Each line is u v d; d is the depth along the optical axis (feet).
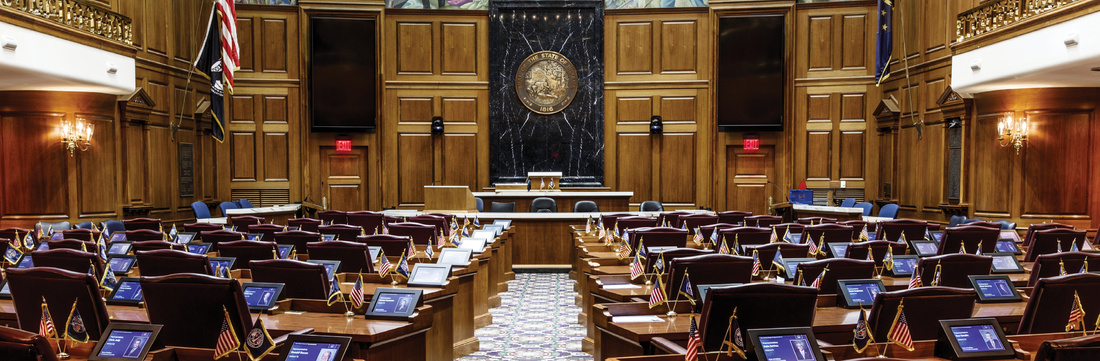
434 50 49.47
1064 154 33.06
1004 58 30.55
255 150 48.24
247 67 48.14
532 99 49.70
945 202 38.34
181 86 43.14
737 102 48.14
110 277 13.73
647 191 49.70
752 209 49.11
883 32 40.52
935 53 39.73
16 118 34.37
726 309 9.66
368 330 11.08
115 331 9.72
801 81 48.14
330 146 49.32
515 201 44.01
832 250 18.17
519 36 49.52
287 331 10.89
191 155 44.04
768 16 47.50
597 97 49.55
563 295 27.89
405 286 15.20
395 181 49.44
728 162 49.44
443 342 15.60
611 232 28.07
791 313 9.80
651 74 49.44
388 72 49.16
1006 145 34.14
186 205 43.39
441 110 49.65
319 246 15.62
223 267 14.48
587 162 49.80
